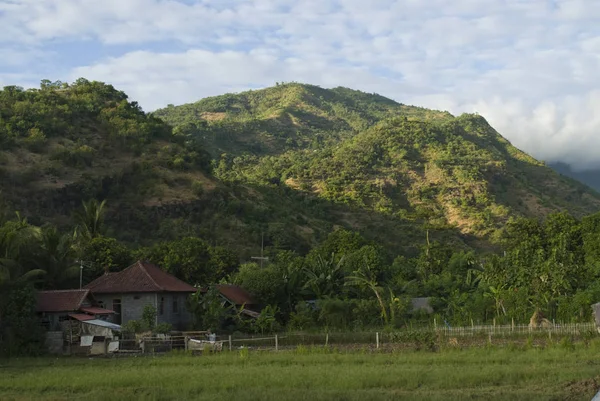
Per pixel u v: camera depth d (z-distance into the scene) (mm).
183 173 132875
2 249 46344
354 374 29469
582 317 57000
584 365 31906
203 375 30203
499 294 64375
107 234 76812
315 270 69562
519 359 34781
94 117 144000
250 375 29844
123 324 54438
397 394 24375
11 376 31453
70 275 55625
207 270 71000
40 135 126375
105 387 27609
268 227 122688
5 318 43375
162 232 112750
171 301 56938
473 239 151625
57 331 45688
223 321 57312
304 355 38969
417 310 67000
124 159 131375
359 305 63406
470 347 41500
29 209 108438
